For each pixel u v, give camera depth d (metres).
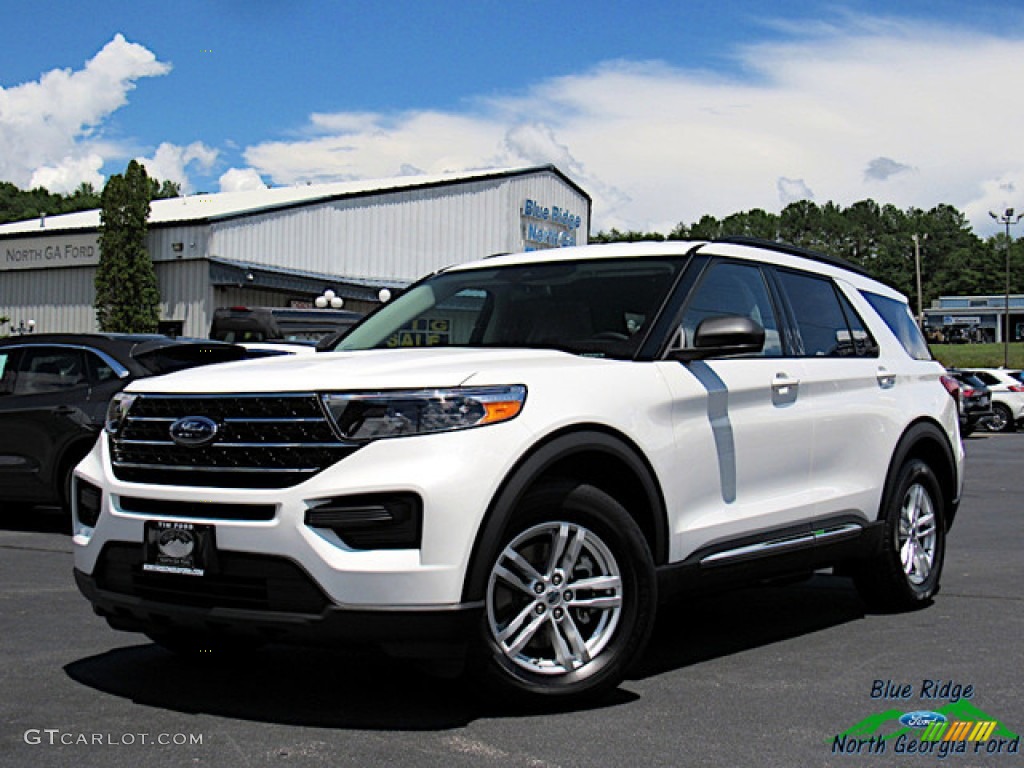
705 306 4.92
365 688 4.40
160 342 9.18
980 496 13.20
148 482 4.02
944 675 4.70
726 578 4.70
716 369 4.78
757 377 4.95
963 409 26.69
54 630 5.52
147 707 4.15
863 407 5.61
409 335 5.26
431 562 3.65
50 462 8.89
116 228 31.39
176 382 4.13
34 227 41.06
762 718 4.05
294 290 33.91
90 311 34.47
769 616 5.97
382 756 3.57
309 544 3.65
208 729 3.87
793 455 5.11
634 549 4.16
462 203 40.28
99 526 4.10
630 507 4.35
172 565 3.87
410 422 3.75
